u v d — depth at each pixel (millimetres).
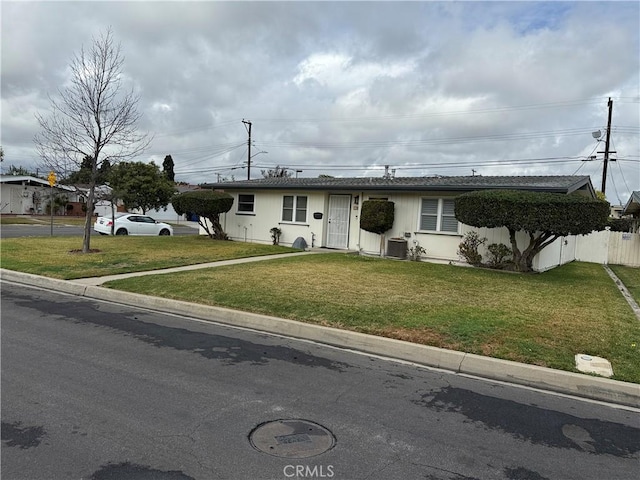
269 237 19625
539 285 11008
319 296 8570
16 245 16344
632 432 4035
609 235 20750
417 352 5863
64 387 4438
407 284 10242
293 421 3934
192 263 12984
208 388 4582
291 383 4832
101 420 3783
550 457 3521
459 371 5523
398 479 3117
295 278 10516
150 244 17859
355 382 4961
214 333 6727
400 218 16109
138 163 39469
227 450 3391
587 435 3934
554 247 16312
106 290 9125
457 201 12977
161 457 3254
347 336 6383
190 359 5469
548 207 11531
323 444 3557
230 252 15688
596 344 6148
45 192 46188
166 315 7781
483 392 4848
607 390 4852
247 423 3852
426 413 4238
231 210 20906
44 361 5156
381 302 8219
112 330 6613
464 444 3668
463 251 14461
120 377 4766
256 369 5223
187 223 51094
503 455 3518
